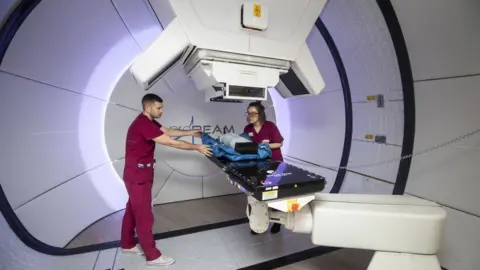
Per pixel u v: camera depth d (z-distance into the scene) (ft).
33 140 6.34
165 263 6.03
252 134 7.74
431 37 5.86
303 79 5.49
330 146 10.03
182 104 10.00
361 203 4.51
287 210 3.86
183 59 5.41
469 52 5.19
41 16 5.91
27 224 6.07
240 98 4.78
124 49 8.01
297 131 11.59
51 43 6.37
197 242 7.18
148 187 5.98
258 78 4.83
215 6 4.17
